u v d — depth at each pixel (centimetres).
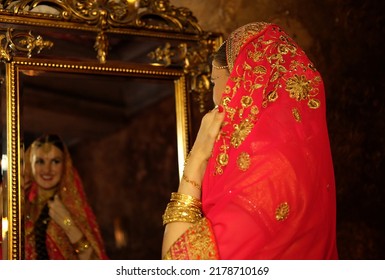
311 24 251
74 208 227
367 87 265
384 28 274
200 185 144
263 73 141
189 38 218
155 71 212
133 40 208
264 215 129
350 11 265
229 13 230
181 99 215
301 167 133
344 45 261
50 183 221
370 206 258
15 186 185
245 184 131
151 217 354
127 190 380
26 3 193
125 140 377
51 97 312
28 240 198
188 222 140
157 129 337
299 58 146
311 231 133
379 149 264
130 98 356
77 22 200
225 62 154
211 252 128
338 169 252
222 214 131
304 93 140
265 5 238
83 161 396
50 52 196
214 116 146
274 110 138
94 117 362
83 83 332
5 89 189
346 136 256
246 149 134
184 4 223
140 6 210
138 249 365
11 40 190
